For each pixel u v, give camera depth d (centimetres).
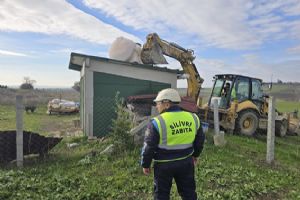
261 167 719
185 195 373
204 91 1432
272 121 762
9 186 518
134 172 615
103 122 1088
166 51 1298
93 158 698
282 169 723
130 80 1133
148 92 1153
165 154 357
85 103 1082
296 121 1633
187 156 366
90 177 580
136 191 524
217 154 788
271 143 765
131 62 1138
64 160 697
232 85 1329
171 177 365
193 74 1376
